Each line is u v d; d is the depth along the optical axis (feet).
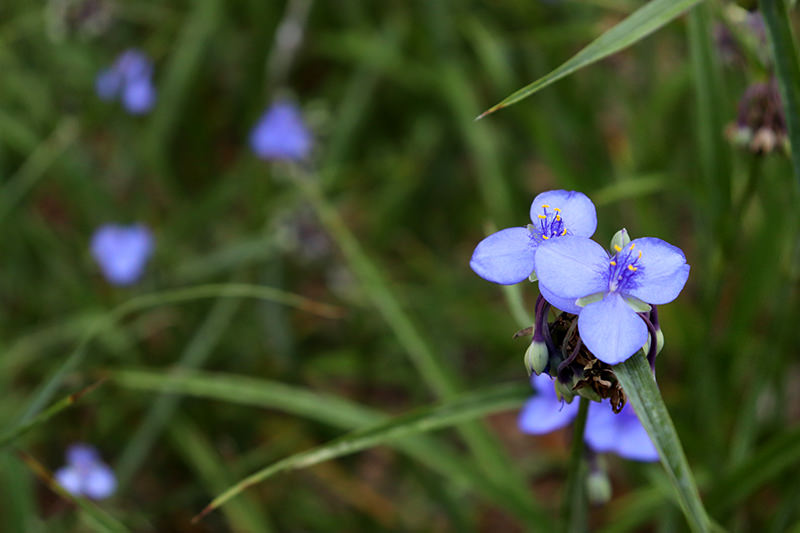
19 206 2.83
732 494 1.64
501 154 2.99
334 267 2.83
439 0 3.02
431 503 2.39
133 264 2.60
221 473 2.27
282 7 3.22
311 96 3.61
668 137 2.81
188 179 3.44
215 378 1.79
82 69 3.22
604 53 1.41
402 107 3.46
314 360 2.66
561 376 1.30
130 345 2.63
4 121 2.82
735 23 1.70
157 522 2.32
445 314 2.75
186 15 3.27
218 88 3.53
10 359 2.54
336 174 2.98
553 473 2.55
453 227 3.30
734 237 1.78
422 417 1.51
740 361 2.22
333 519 2.35
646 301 1.27
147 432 2.23
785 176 2.14
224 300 2.49
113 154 3.33
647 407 1.27
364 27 3.30
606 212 2.59
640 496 1.98
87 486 1.92
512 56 3.28
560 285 1.25
